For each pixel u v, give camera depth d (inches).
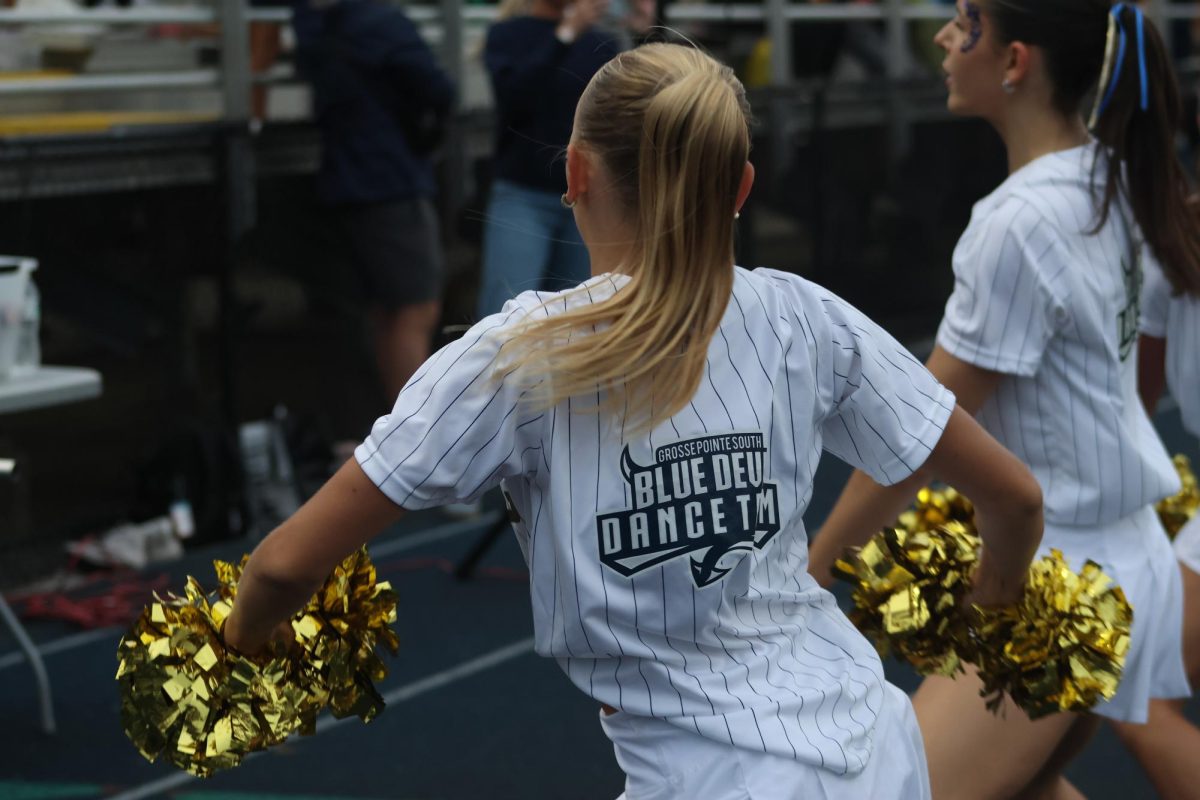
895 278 465.1
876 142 451.5
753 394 86.0
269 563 84.1
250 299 299.0
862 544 113.9
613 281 85.0
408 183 302.8
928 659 113.0
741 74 474.9
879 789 88.1
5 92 279.6
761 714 84.4
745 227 393.4
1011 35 124.0
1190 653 141.4
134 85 297.7
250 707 90.3
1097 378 120.4
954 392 120.6
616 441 83.2
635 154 83.7
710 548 84.0
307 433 314.7
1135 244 124.8
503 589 270.1
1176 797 134.4
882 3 510.6
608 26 314.2
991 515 95.7
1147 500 122.3
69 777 190.2
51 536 277.0
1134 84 121.7
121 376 279.1
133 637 91.8
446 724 208.8
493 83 295.6
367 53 297.1
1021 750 117.6
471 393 82.4
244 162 293.0
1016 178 122.6
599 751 199.0
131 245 276.2
